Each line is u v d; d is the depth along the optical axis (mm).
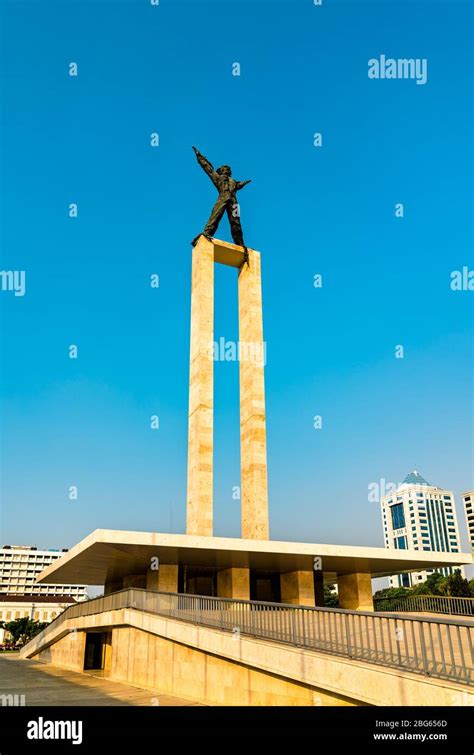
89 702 16797
